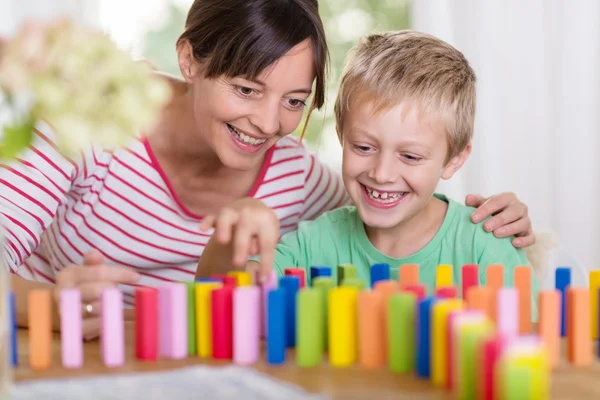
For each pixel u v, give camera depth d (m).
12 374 0.66
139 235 1.26
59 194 1.14
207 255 1.02
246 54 1.03
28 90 0.50
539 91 2.12
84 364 0.70
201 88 1.11
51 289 0.88
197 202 1.28
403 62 1.11
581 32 2.09
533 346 0.50
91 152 1.19
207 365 0.68
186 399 0.55
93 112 0.51
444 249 1.18
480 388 0.54
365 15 2.34
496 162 2.13
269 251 0.80
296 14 1.06
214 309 0.70
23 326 0.88
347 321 0.68
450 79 1.14
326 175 1.39
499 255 1.15
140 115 0.52
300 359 0.68
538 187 2.14
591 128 2.11
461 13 2.11
